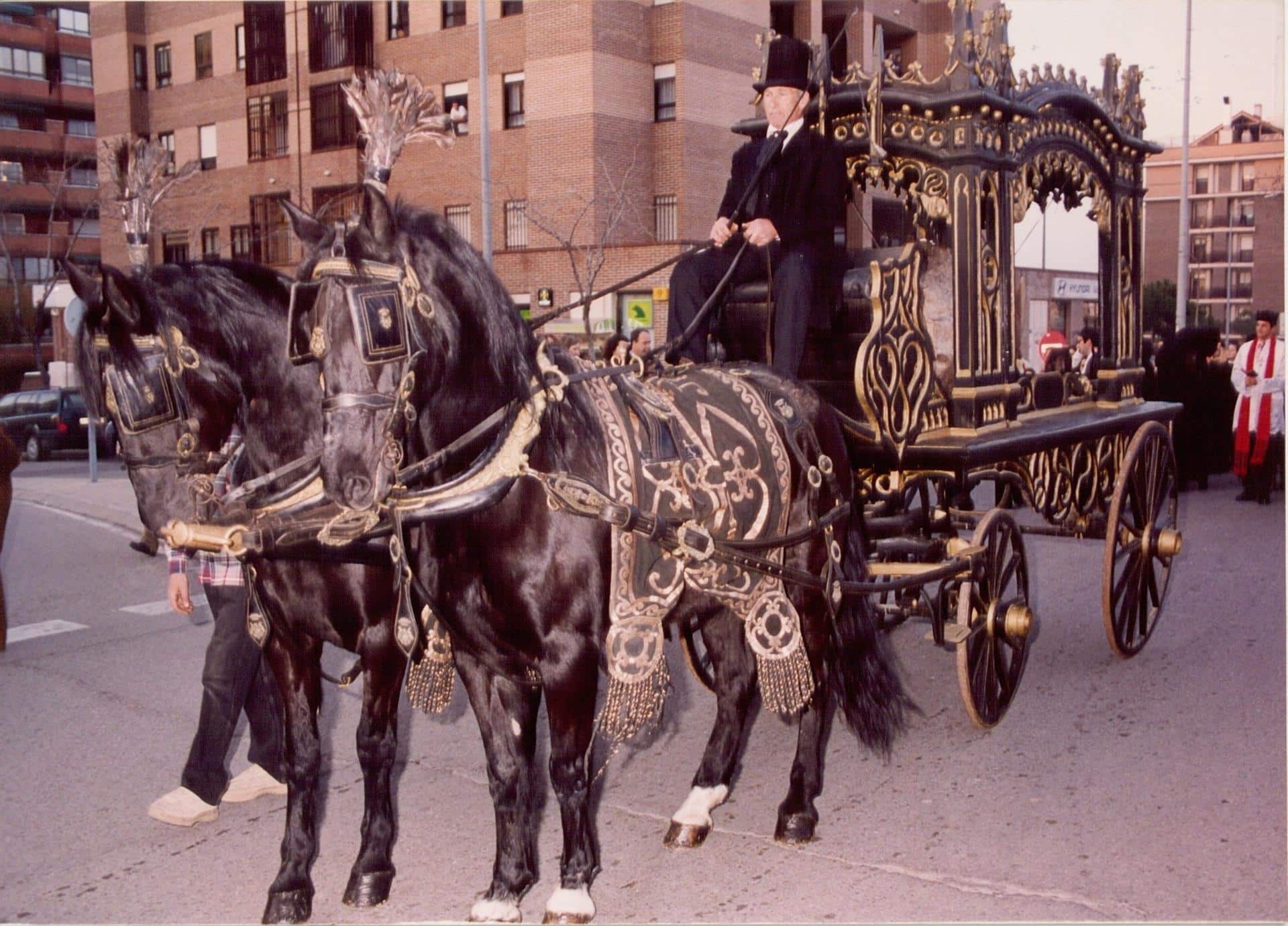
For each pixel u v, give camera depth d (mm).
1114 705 5660
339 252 2979
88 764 5266
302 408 3738
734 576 3797
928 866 3992
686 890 3883
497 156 23375
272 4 27141
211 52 28688
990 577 5117
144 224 4176
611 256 21938
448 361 3236
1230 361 14625
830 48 4977
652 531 3438
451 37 24047
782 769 5027
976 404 5293
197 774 4531
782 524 4047
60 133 40000
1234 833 4176
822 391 5324
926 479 5133
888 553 5270
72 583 9438
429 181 24344
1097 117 6434
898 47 20703
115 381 3438
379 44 25719
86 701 6215
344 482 2895
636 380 3938
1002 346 5555
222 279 3709
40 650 7297
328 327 2941
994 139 5383
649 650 3471
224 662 4492
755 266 5059
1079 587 8250
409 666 3826
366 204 3047
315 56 26438
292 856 3770
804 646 4273
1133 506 6469
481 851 4262
